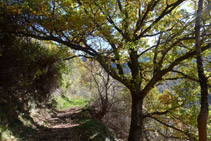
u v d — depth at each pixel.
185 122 7.45
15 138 4.74
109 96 11.80
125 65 7.11
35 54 7.80
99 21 5.48
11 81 7.27
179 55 6.46
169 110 7.05
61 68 11.28
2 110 5.52
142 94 6.96
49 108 10.34
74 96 18.80
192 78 5.50
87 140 6.20
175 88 7.80
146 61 7.91
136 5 6.40
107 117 11.29
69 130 7.36
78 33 6.01
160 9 7.43
